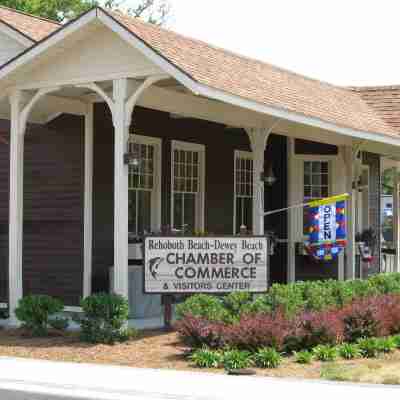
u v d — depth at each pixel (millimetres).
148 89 13672
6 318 14477
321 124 15797
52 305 13188
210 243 13258
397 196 24219
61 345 12273
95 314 12461
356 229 21859
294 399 8633
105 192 16047
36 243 16422
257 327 11211
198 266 13234
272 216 20281
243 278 13273
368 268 22203
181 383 9531
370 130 17594
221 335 11281
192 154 18062
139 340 12594
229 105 14906
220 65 14477
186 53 13734
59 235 16141
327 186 20172
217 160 18656
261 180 15422
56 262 16156
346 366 10586
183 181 17781
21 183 14414
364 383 9562
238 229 19453
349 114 17922
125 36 12844
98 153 15906
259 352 10727
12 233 14359
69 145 15961
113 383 9562
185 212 17859
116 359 11211
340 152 19188
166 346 12086
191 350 11320
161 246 13180
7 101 14812
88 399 8797
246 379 9781
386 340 11828
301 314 12062
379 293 15484
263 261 13305
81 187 15797
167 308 13547
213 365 10617
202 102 14711
